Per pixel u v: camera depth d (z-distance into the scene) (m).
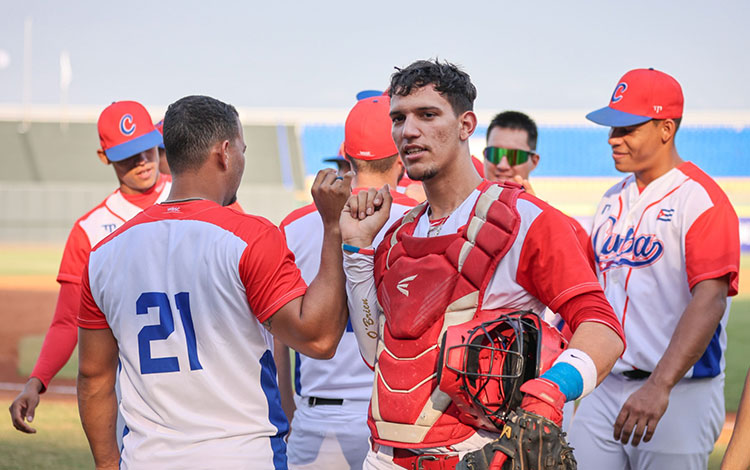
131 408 2.38
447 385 1.99
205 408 2.31
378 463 2.23
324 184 2.29
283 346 3.53
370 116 3.12
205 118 2.43
